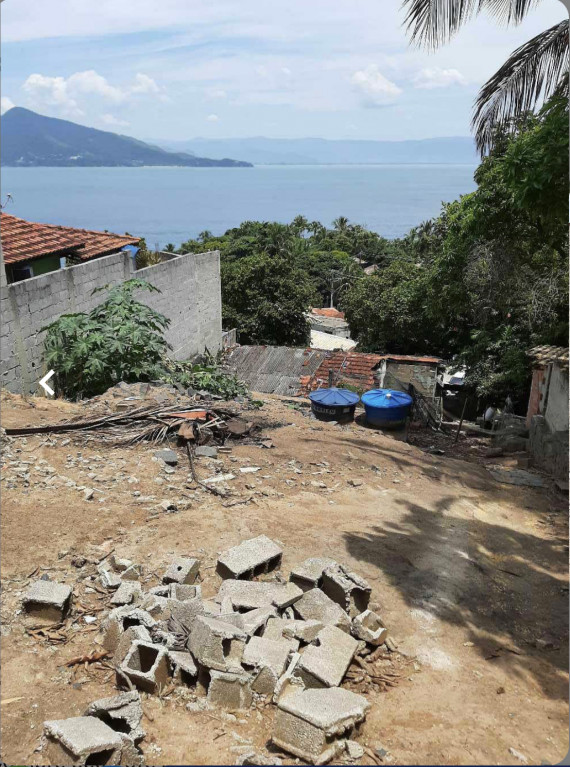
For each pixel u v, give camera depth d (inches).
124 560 198.4
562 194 259.3
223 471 291.9
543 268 510.0
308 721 129.1
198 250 2269.9
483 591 211.8
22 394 386.3
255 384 651.5
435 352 920.3
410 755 130.8
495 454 444.5
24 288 386.3
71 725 128.5
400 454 380.2
